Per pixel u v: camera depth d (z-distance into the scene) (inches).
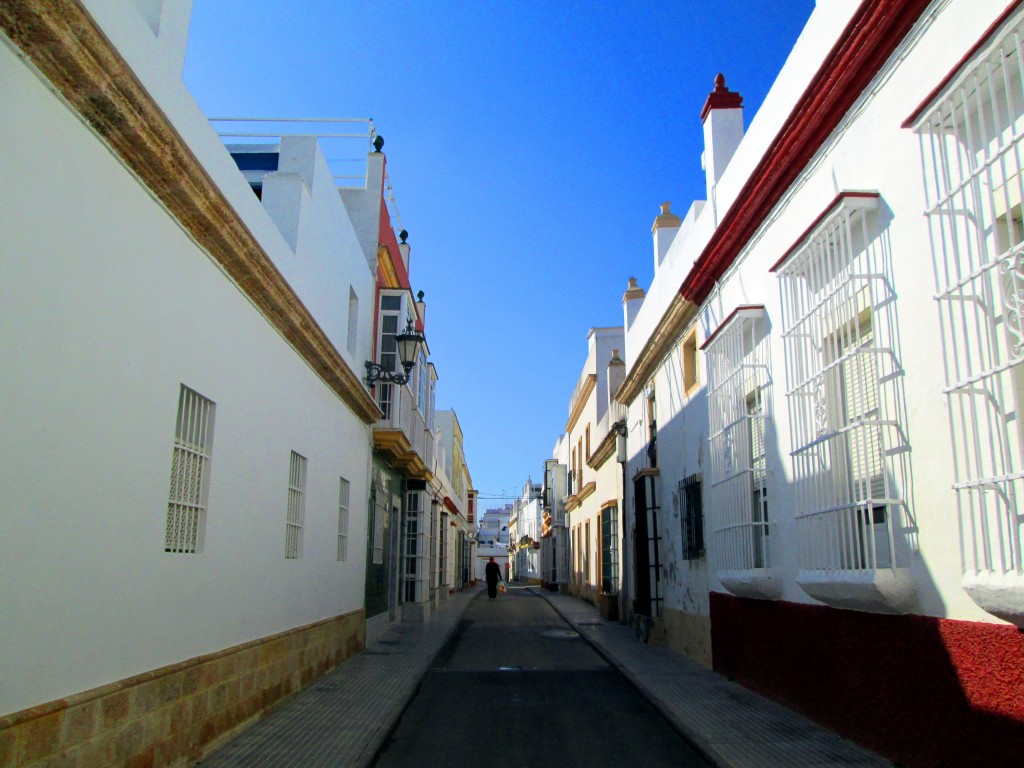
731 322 357.7
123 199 202.8
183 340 240.1
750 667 363.3
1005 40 176.7
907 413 225.5
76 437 179.6
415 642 589.0
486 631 709.3
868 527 246.7
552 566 1701.5
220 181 262.4
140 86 193.0
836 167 274.7
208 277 261.1
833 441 260.5
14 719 154.9
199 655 252.2
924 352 217.5
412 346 558.9
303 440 388.5
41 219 166.7
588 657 519.5
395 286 696.4
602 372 1033.5
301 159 401.7
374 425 584.4
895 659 230.7
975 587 182.9
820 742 261.9
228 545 279.9
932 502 212.8
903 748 226.2
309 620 398.0
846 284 250.1
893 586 221.0
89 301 185.8
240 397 293.9
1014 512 175.6
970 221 195.5
